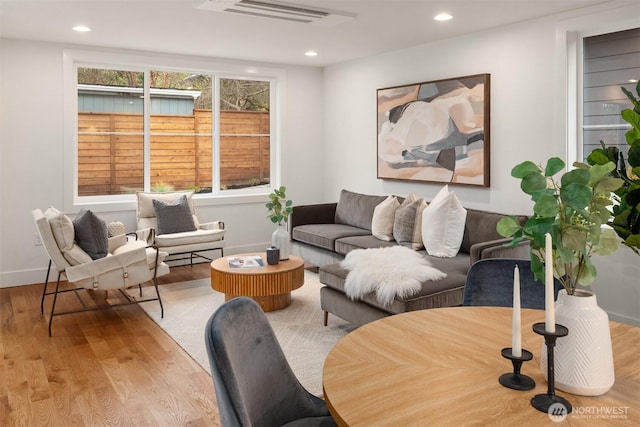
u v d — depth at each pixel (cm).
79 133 538
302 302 438
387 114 557
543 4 374
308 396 164
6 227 495
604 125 386
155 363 316
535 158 420
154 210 543
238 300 148
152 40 498
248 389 140
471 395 123
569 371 124
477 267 218
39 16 411
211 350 121
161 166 588
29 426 240
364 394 124
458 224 415
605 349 124
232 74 614
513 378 130
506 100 440
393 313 314
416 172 524
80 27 445
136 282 392
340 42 508
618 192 186
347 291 341
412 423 111
